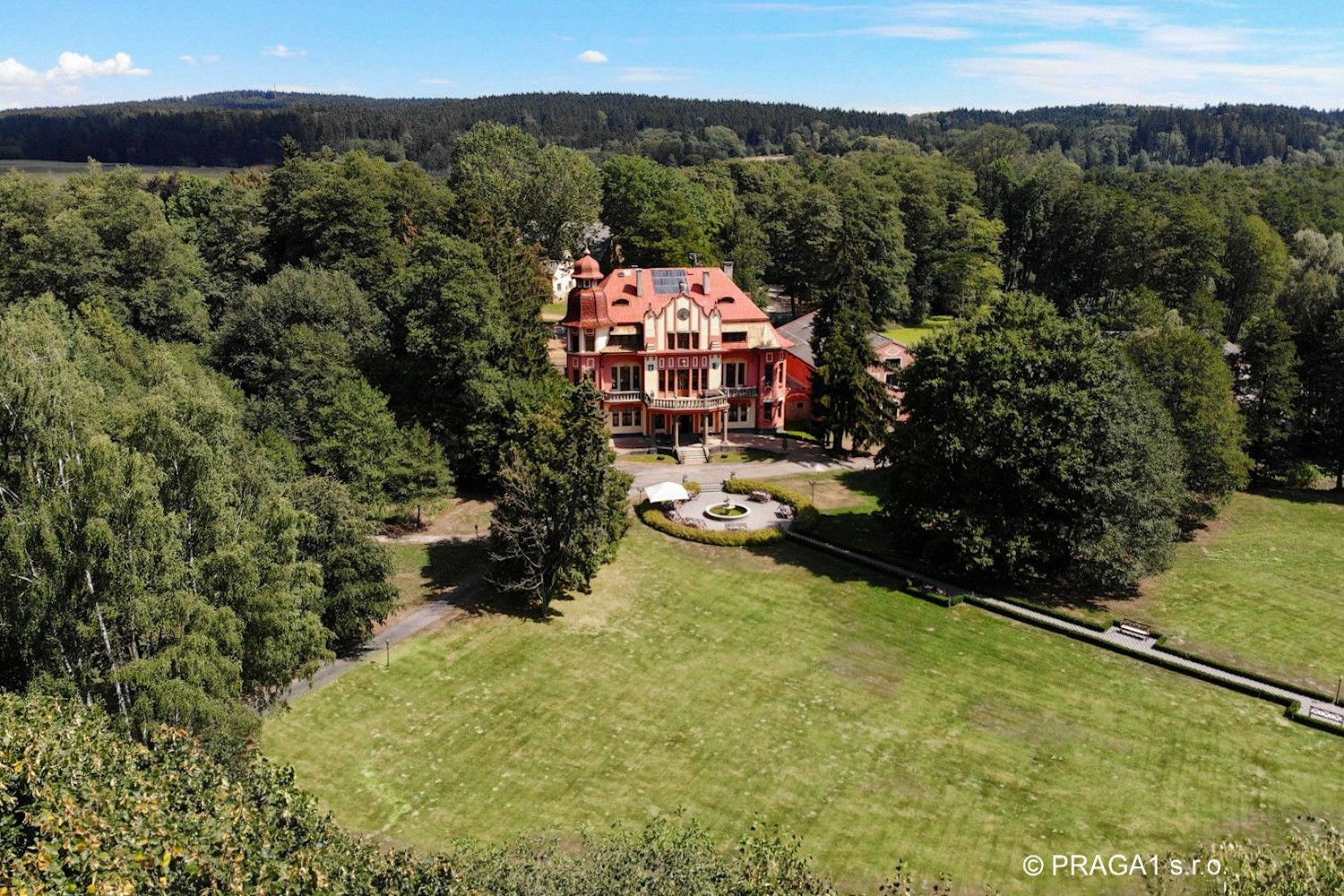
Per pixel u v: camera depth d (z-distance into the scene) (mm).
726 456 90250
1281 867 25375
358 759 43875
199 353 79875
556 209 131125
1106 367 61250
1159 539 59688
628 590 62781
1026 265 159750
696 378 92750
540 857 31797
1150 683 51219
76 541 35875
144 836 22375
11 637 36812
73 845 21219
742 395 95250
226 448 46344
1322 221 154000
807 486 82562
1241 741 45625
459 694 49750
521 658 53688
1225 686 50906
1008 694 50000
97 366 62688
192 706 35250
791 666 53094
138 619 36312
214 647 36844
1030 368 62406
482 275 78875
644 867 28703
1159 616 58938
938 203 145625
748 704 49156
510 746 45250
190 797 26156
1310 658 53719
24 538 35375
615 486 60781
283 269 88500
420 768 43375
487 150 141500
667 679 51688
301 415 71750
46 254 82188
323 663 52125
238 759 36125
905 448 66562
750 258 132625
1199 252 126875
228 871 22500
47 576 35500
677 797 41406
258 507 46125
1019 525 60000
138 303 82125
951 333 67625
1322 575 65688
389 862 26422
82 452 37312
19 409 36719
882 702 49312
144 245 84312
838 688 50688
